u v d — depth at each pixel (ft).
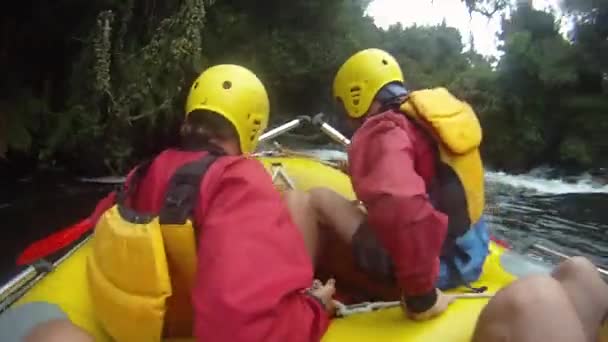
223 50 45.93
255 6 50.78
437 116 6.06
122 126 32.30
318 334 4.99
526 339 4.48
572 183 40.32
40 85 34.01
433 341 5.57
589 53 44.86
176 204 4.65
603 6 44.60
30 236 20.58
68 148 31.89
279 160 11.51
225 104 5.07
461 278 6.64
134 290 4.67
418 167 6.12
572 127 44.24
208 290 4.24
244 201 4.55
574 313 4.62
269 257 4.37
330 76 54.03
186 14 31.63
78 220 22.82
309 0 53.11
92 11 32.60
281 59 51.06
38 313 6.01
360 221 6.49
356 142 6.13
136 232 4.60
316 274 7.02
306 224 6.45
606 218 29.45
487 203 32.65
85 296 6.30
